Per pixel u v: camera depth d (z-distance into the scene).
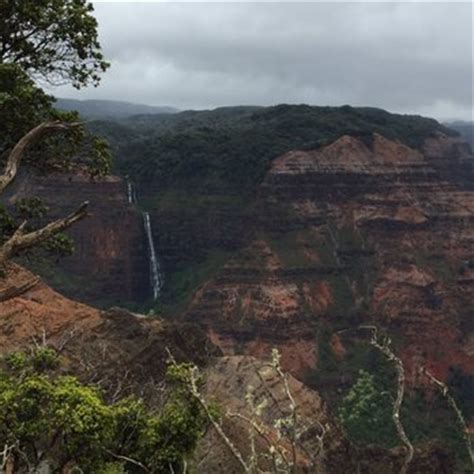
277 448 8.63
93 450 14.14
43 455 14.24
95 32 24.50
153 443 14.52
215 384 30.36
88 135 25.27
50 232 18.22
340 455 31.58
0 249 17.80
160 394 22.03
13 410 14.02
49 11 23.52
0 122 22.92
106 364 28.25
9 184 18.73
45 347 18.30
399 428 8.48
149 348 31.00
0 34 23.50
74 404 14.25
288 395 8.81
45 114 23.72
